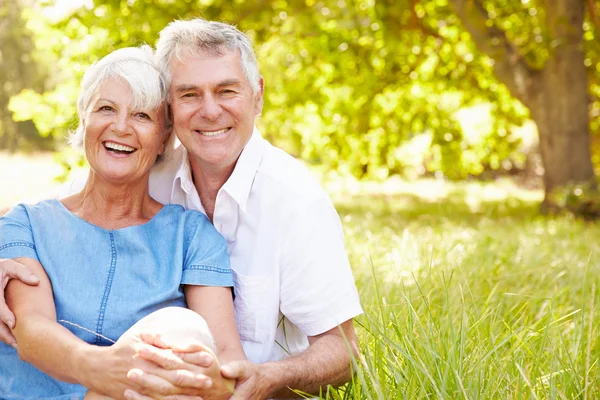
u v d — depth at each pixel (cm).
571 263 472
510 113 1212
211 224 268
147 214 270
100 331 244
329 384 247
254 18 905
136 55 259
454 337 250
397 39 874
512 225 720
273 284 259
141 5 823
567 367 252
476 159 1261
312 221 255
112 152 253
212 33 261
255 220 262
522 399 232
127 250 255
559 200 875
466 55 1120
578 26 921
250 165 265
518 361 255
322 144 1157
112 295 247
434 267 405
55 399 234
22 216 256
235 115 260
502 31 955
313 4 941
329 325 253
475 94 1192
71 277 247
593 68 1068
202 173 276
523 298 376
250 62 265
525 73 949
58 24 828
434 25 1084
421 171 1986
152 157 261
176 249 257
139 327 218
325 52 935
